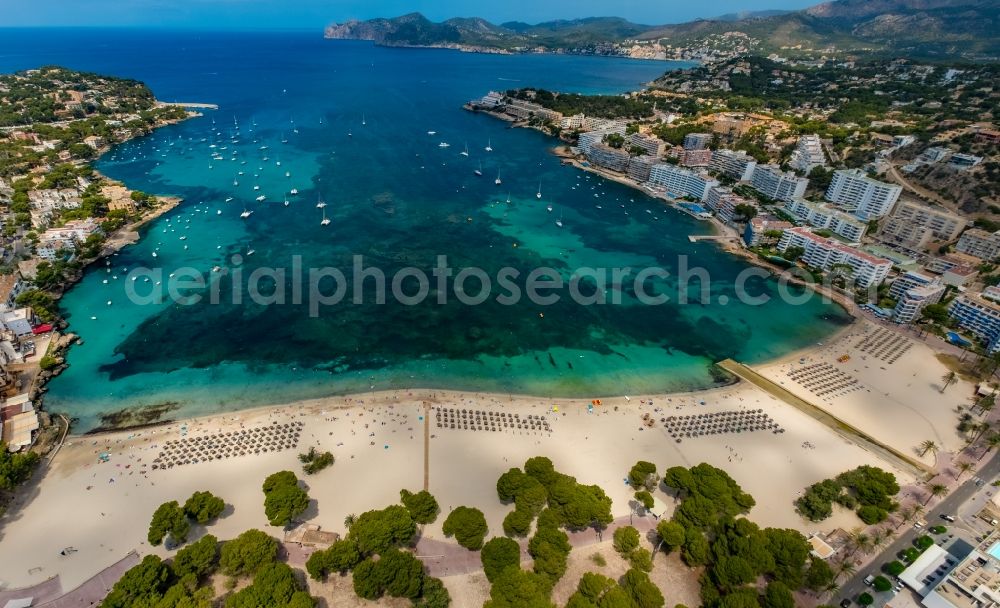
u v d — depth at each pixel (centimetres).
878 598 12675
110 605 11162
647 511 15000
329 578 12675
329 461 15838
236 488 14988
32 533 13512
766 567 12556
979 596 11738
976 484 16012
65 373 19512
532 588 11750
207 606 11169
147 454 15988
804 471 16550
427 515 13812
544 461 15462
